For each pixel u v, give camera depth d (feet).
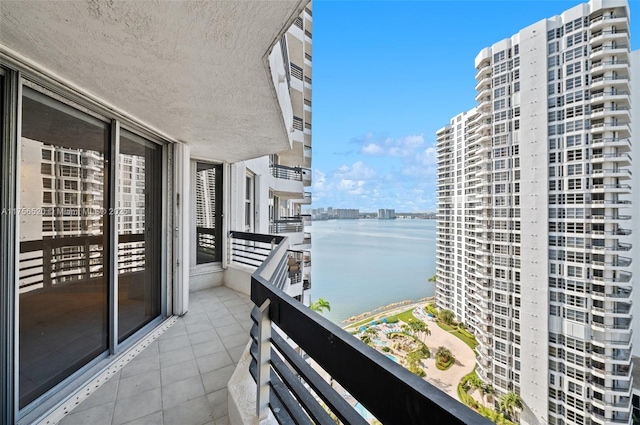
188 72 5.30
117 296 7.76
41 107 5.62
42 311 5.64
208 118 8.13
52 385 5.81
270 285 4.19
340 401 2.37
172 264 10.87
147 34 4.00
